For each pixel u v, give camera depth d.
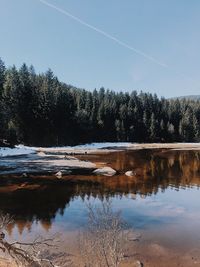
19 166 39.41
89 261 10.05
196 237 15.77
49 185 27.98
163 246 14.50
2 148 58.28
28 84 82.00
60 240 14.73
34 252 8.55
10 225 17.25
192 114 120.56
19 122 76.62
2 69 78.62
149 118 115.94
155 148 80.25
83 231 16.08
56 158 48.62
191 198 24.08
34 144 77.88
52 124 82.25
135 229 16.66
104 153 63.09
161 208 21.05
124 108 107.12
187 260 13.14
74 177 32.22
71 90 118.81
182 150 72.75
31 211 19.94
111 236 10.38
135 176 33.59
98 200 22.80
